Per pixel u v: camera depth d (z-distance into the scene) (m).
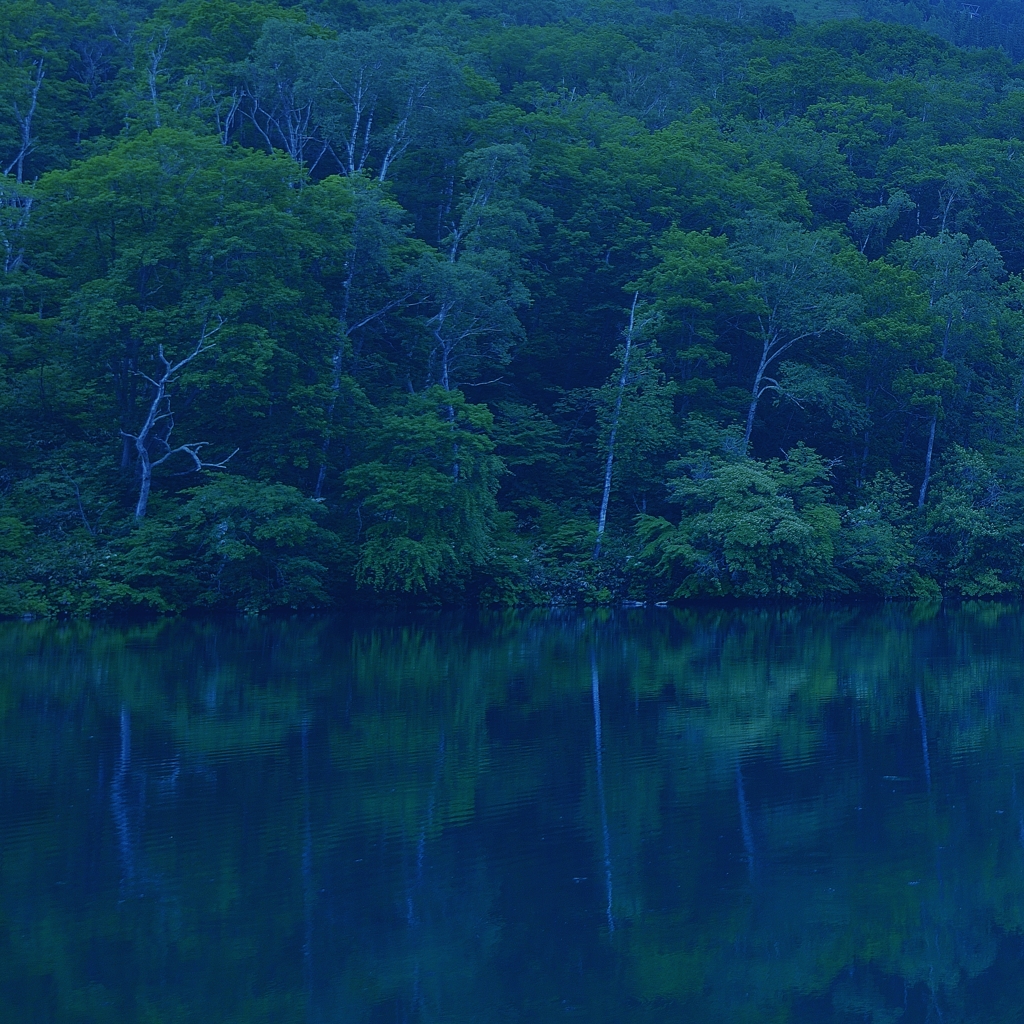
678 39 83.94
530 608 43.50
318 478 41.50
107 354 38.38
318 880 12.21
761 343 54.59
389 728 19.69
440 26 73.25
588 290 54.66
